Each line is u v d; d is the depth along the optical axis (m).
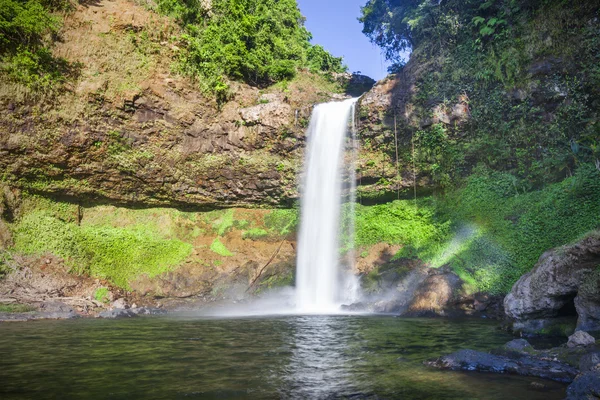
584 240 9.35
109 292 18.55
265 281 21.67
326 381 5.76
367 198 23.02
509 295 10.98
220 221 23.89
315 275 21.88
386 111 21.31
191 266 21.44
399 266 19.33
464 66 19.92
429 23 21.88
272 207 24.41
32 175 19.44
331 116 22.84
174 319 14.09
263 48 27.62
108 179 21.05
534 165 17.47
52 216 20.20
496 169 19.05
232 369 6.46
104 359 7.17
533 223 15.49
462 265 16.25
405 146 21.23
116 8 21.80
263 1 29.70
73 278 18.59
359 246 22.11
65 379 5.80
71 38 19.97
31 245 18.73
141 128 21.02
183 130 22.05
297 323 12.62
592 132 15.96
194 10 24.09
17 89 18.28
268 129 22.50
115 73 20.45
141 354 7.62
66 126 19.28
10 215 18.84
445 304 14.55
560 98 17.09
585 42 16.47
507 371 6.26
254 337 9.77
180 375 6.07
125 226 22.06
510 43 18.55
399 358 7.31
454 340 9.28
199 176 22.72
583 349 6.78
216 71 23.17
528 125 18.03
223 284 21.08
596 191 14.44
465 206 19.03
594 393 4.68
